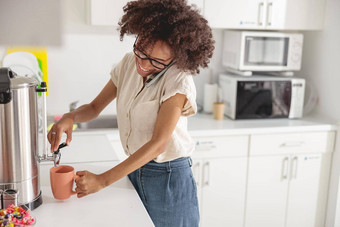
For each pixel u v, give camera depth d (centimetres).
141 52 123
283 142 255
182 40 118
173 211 144
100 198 127
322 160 266
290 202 267
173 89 125
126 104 141
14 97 109
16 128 111
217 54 295
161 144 121
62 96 266
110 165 159
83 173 120
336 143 264
